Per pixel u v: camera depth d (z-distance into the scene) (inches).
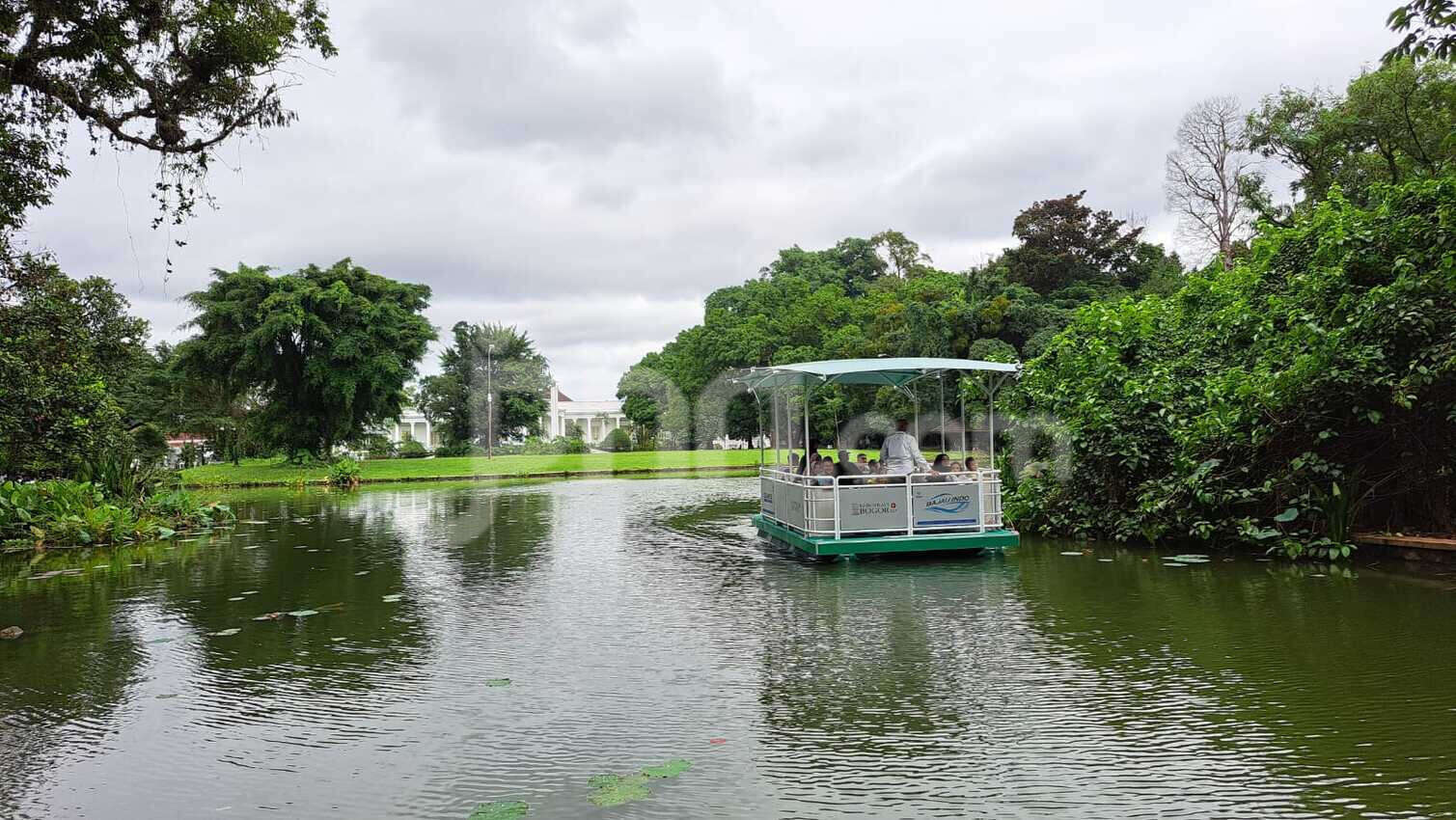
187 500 732.7
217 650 285.7
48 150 475.2
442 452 2487.7
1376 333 388.8
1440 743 176.1
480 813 154.3
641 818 149.9
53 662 274.1
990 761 173.3
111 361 844.0
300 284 1760.6
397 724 206.1
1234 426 431.5
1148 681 223.9
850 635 286.7
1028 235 2234.3
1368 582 345.1
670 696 223.5
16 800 167.0
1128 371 502.0
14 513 604.7
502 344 2709.2
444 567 463.5
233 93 478.0
